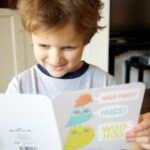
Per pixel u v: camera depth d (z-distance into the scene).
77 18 0.55
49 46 0.54
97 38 2.09
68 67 0.59
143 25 2.52
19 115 0.42
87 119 0.42
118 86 0.40
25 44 2.04
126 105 0.42
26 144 0.46
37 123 0.42
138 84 0.41
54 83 0.70
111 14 2.41
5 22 1.90
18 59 2.04
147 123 0.47
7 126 0.44
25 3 0.59
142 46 2.48
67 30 0.52
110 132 0.45
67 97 0.39
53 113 0.40
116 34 2.49
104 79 0.75
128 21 2.47
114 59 2.50
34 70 0.73
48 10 0.54
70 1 0.56
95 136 0.44
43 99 0.39
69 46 0.54
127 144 0.48
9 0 1.87
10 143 0.46
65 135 0.43
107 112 0.42
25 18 0.58
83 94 0.39
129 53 2.69
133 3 2.42
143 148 0.50
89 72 0.74
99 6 0.68
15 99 0.40
